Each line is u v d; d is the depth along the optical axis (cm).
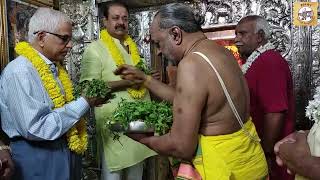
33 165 176
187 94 131
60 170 183
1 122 183
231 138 138
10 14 225
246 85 151
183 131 131
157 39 147
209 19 321
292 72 304
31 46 186
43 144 179
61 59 193
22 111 169
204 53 137
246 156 142
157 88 198
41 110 171
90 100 186
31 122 168
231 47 315
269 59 213
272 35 307
